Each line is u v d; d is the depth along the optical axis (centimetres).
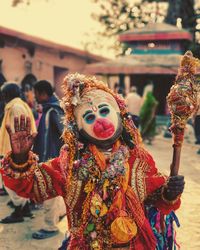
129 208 262
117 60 1848
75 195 263
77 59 2103
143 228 264
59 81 2012
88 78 279
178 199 269
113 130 261
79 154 268
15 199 512
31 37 1605
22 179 249
